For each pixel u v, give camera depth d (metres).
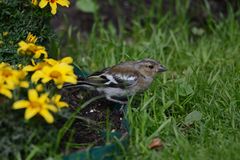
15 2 10.93
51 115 8.75
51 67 9.41
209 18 14.94
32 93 8.70
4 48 10.68
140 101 11.22
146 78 10.99
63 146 9.46
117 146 9.23
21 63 10.28
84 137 9.87
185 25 14.84
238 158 9.25
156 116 10.65
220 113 10.83
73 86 10.40
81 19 15.84
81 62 13.32
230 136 10.05
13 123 8.86
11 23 11.02
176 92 11.25
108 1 16.28
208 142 9.95
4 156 8.73
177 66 13.20
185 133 10.46
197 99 11.36
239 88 11.52
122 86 10.74
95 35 14.84
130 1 16.25
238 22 15.23
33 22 11.17
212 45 13.90
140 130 10.14
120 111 10.87
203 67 12.73
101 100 11.16
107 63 12.99
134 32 14.80
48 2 10.73
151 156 9.34
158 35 13.98
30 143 8.97
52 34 11.66
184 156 9.34
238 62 12.81
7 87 8.85
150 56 13.20
